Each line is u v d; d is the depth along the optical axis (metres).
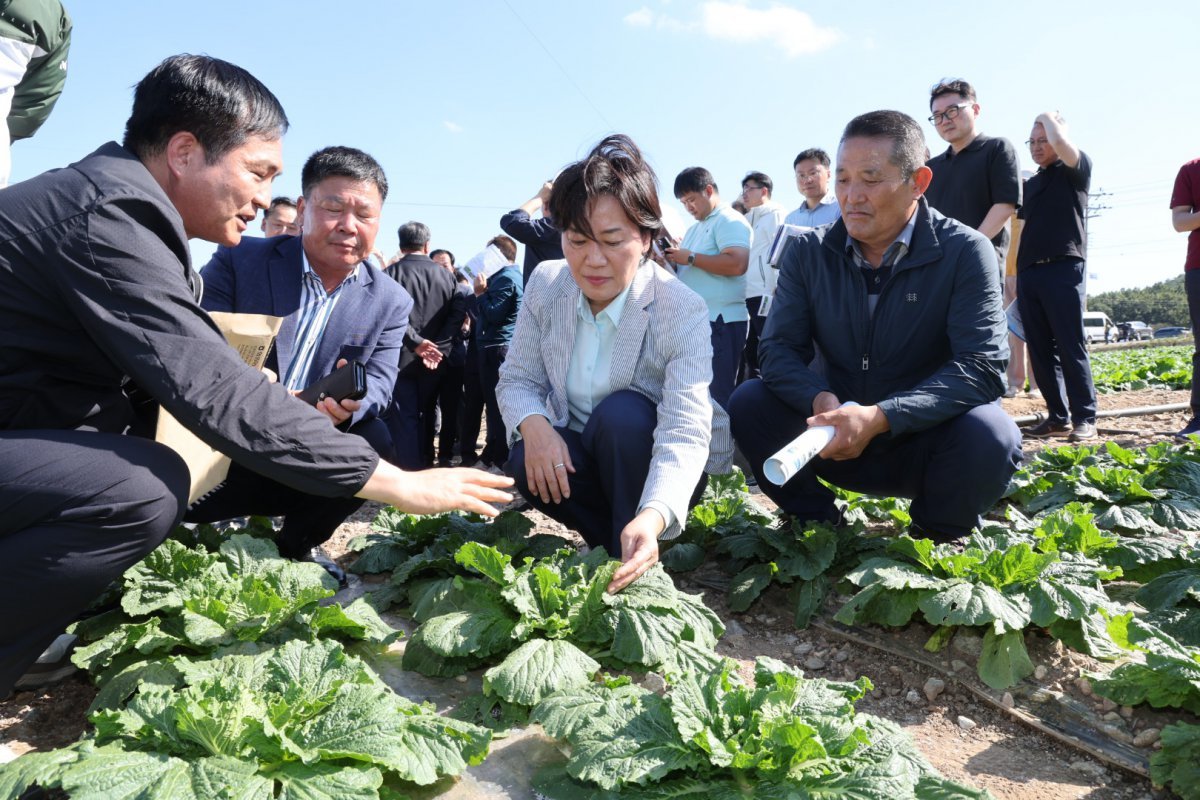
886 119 3.21
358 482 2.27
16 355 2.07
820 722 1.97
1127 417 7.71
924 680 2.73
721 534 3.81
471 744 1.99
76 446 2.02
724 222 6.57
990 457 3.23
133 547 2.11
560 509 3.32
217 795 1.67
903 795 1.72
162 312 2.03
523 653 2.35
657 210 2.88
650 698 2.13
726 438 3.38
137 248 2.03
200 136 2.21
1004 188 5.82
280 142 2.39
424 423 7.46
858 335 3.59
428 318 7.00
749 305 8.02
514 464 3.27
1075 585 2.79
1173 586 2.88
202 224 2.34
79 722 2.44
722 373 6.68
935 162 6.30
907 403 3.10
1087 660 2.66
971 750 2.35
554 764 2.11
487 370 6.85
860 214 3.30
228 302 3.72
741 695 2.04
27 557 1.96
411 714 2.06
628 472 3.03
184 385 2.03
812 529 3.35
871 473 3.57
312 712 1.97
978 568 2.87
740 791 1.85
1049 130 6.03
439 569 3.25
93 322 2.01
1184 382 10.80
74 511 1.99
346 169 3.50
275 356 3.69
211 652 2.41
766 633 3.18
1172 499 4.30
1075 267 6.29
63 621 2.08
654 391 3.23
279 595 2.74
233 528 3.77
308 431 2.19
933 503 3.44
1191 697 2.30
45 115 4.04
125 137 2.28
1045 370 6.66
